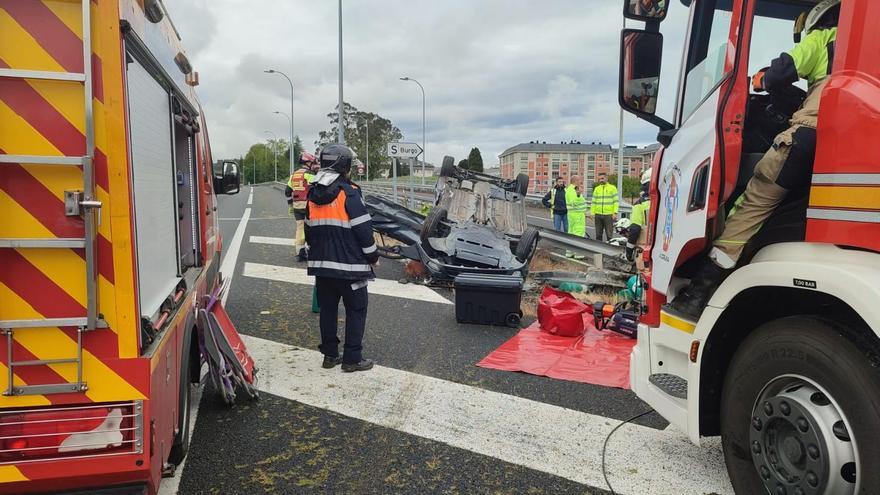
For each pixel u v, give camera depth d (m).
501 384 5.00
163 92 3.26
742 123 2.89
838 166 2.34
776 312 2.99
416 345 6.05
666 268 3.46
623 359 5.61
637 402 4.64
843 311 2.59
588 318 7.05
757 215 2.86
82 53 2.14
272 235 14.35
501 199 10.28
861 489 2.25
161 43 3.15
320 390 4.80
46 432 2.23
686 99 3.43
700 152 3.10
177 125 4.07
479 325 6.82
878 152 2.19
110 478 2.30
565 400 4.67
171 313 3.16
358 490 3.32
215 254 6.06
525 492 3.34
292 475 3.46
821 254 2.48
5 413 2.20
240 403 4.50
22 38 2.09
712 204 2.94
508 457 3.73
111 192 2.21
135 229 2.33
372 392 4.77
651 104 3.50
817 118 2.53
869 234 2.22
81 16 2.13
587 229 19.78
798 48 2.79
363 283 5.18
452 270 8.55
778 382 2.66
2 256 2.15
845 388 2.30
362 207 5.00
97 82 2.15
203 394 4.67
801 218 2.75
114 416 2.29
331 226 4.98
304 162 10.59
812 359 2.44
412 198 16.91
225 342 4.26
